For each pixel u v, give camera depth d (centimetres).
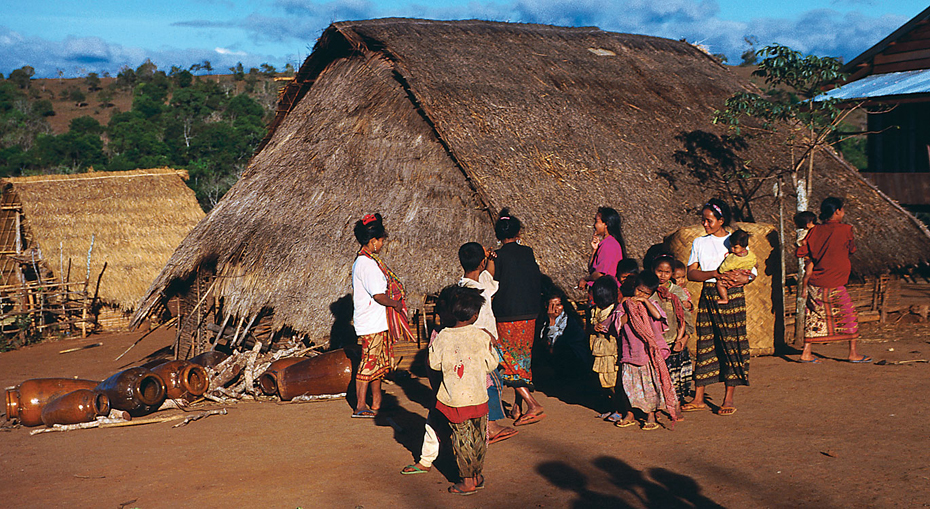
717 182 1159
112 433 678
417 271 919
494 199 959
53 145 6938
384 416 691
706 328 644
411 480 495
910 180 1592
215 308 1031
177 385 779
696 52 1667
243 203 1062
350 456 559
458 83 1151
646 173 1125
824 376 776
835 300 840
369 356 689
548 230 945
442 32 1342
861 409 635
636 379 598
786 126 1328
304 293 920
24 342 1683
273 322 920
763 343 884
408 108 1101
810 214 889
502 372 630
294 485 487
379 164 1041
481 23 1495
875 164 1797
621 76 1388
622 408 623
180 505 452
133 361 1334
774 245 888
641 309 594
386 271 695
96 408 711
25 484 515
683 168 1167
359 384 691
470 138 1044
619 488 461
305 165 1077
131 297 1794
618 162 1123
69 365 1338
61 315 1819
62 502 467
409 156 1044
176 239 1989
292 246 962
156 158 6353
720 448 537
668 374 590
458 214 973
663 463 508
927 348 934
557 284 877
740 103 1054
